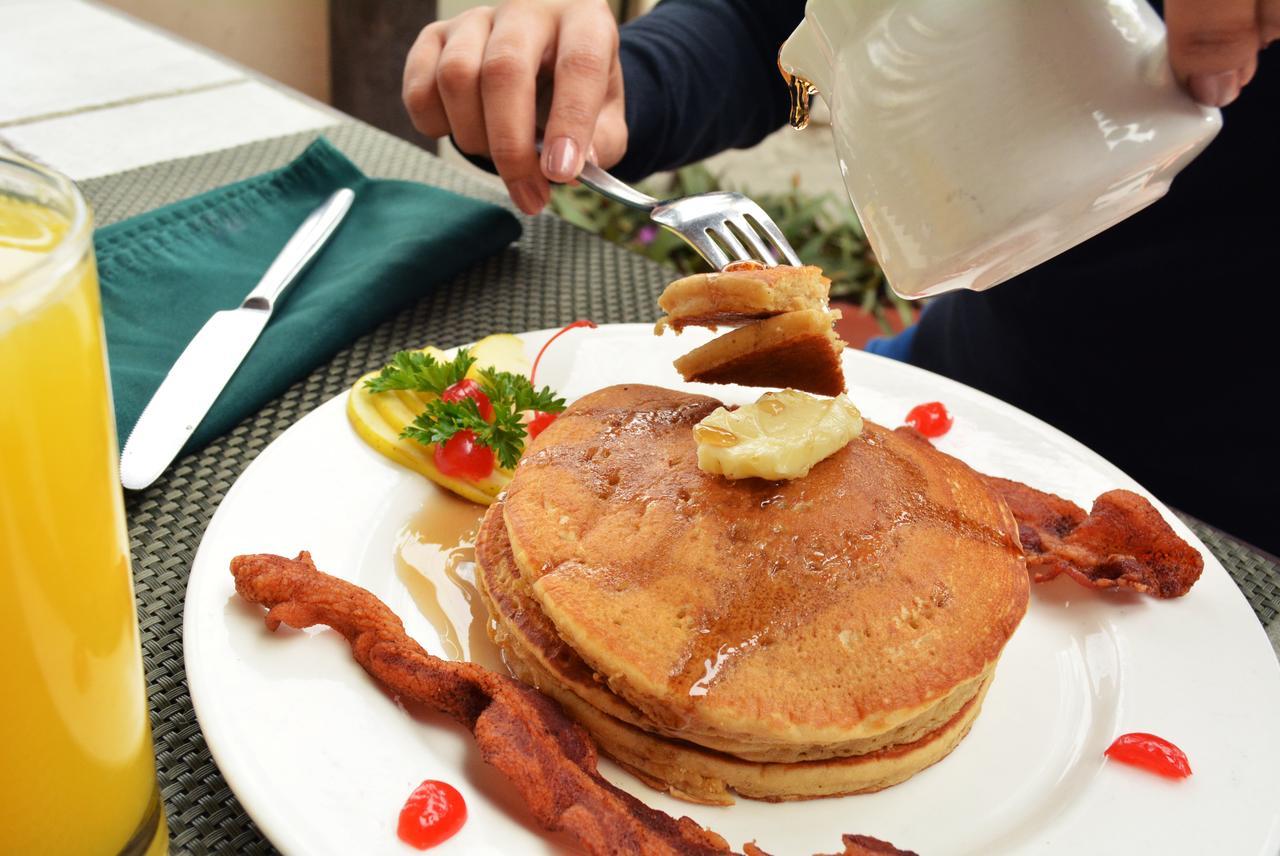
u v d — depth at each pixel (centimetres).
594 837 24
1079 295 52
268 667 27
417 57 47
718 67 57
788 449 30
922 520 31
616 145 51
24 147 53
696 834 25
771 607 28
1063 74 24
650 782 28
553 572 29
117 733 22
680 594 28
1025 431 39
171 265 44
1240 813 27
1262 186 48
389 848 24
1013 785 29
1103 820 27
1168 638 32
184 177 53
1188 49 23
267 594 27
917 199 26
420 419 35
